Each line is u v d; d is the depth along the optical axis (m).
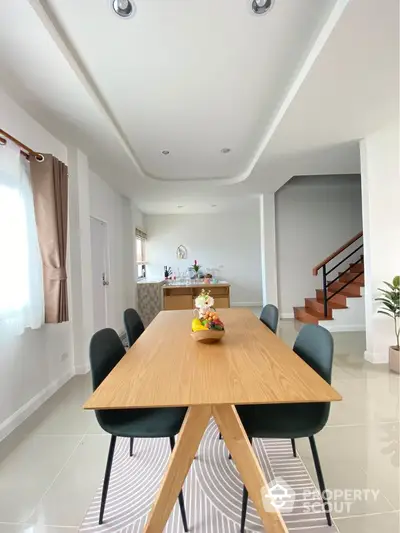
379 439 2.15
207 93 2.60
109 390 1.27
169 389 1.26
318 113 2.80
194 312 2.95
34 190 2.65
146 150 3.87
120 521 1.52
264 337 2.05
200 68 2.26
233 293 8.37
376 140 3.49
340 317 5.34
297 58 2.19
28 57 1.96
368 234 3.63
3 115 2.37
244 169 4.78
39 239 2.69
